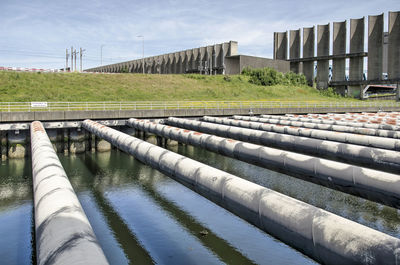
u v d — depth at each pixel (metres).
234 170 23.98
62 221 7.14
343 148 17.55
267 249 12.25
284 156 15.80
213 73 97.56
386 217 15.20
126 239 13.05
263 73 78.62
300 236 7.62
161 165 14.52
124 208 16.39
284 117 35.84
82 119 30.12
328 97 76.19
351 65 82.31
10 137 27.28
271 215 8.47
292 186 19.92
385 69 107.62
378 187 11.77
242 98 63.41
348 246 6.65
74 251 5.97
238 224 14.48
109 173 22.95
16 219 15.12
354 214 15.56
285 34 93.06
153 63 126.69
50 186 9.38
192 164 12.81
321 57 84.38
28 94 46.66
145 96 55.59
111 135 21.67
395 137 22.28
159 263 11.27
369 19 75.75
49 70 64.38
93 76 63.03
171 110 34.81
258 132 23.39
